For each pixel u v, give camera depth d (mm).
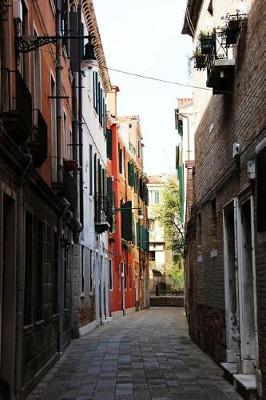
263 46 8508
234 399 9789
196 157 17359
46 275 13234
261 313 8875
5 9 8836
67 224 17969
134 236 44344
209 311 14914
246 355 10602
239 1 10516
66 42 18750
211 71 11086
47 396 10312
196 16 16453
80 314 21328
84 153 23453
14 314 9438
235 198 10852
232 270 12180
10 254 9531
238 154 10508
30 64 12289
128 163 42094
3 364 9250
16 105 9266
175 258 58969
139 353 16141
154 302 55375
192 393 10359
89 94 25109
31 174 10555
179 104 31703
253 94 9242
